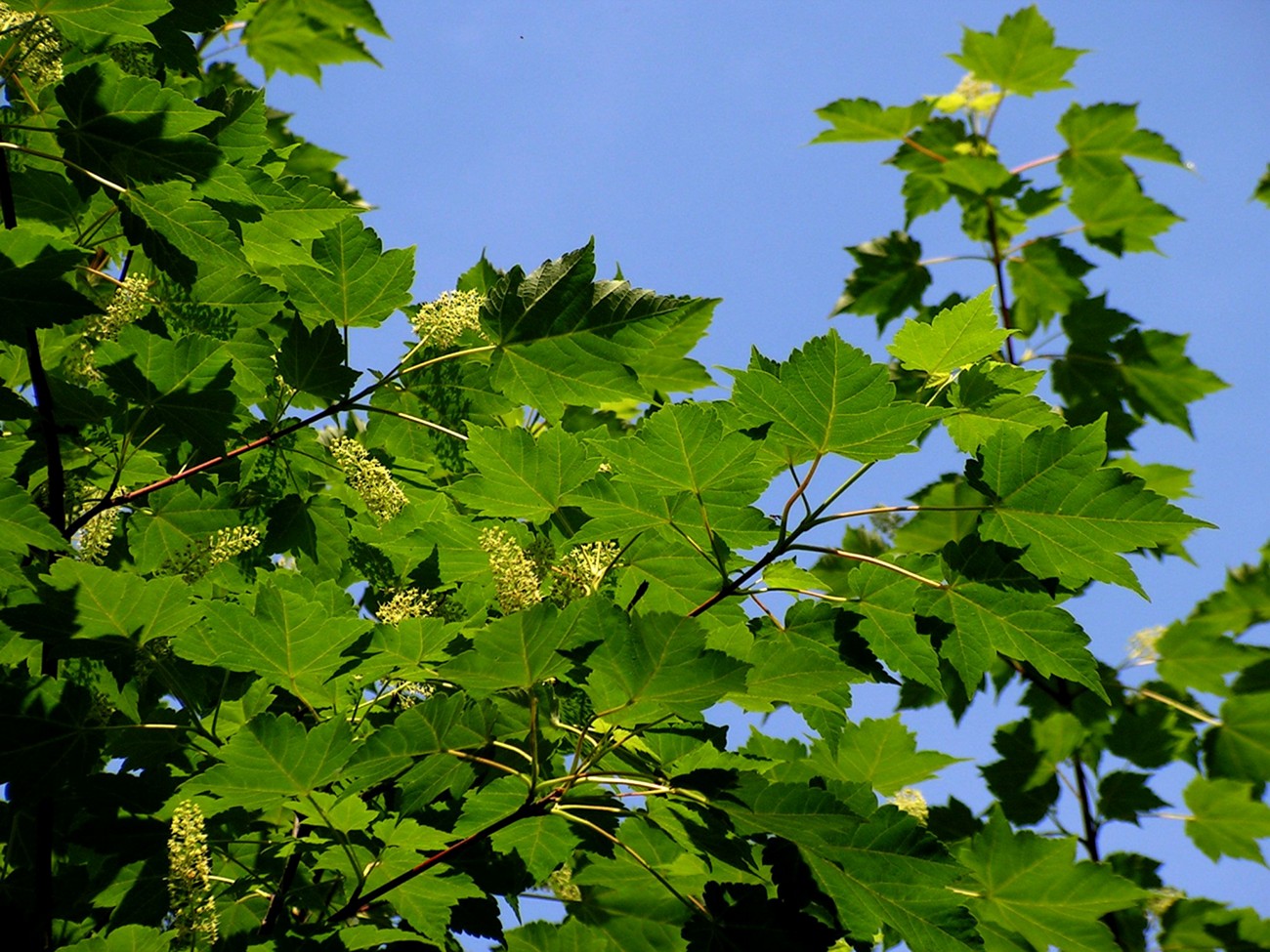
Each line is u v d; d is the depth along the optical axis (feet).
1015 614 9.09
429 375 11.64
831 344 8.41
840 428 8.63
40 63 9.18
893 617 9.11
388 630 8.83
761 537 8.97
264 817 9.64
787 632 9.28
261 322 11.53
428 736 8.29
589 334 10.94
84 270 11.24
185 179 9.65
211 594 10.94
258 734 7.91
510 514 9.52
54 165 10.89
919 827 8.07
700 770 8.02
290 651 8.79
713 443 8.34
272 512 11.57
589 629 7.35
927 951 8.36
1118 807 15.76
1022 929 10.41
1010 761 16.10
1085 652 9.02
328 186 18.37
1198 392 20.36
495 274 13.29
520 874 9.60
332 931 8.53
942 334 9.64
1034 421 9.55
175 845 8.18
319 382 10.87
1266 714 16.90
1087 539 8.88
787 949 8.45
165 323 10.85
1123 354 20.51
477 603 10.37
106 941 8.07
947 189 22.17
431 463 12.00
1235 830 16.26
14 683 8.71
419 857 8.70
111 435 10.60
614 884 10.10
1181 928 15.14
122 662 9.96
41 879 8.98
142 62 10.82
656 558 9.52
